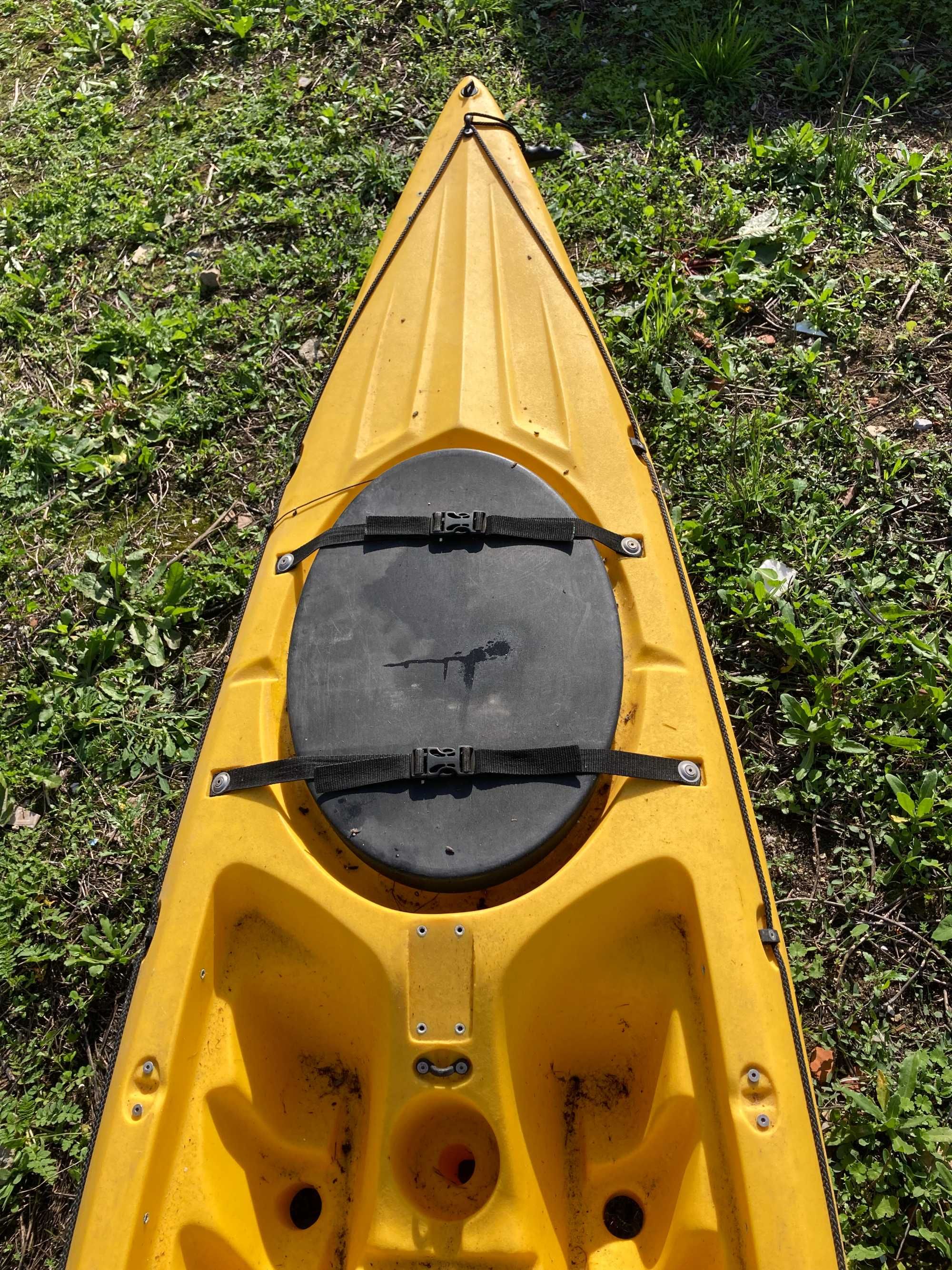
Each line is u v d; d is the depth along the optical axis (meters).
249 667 2.12
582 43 4.61
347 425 2.53
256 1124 1.76
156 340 3.89
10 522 3.58
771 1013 1.71
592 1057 1.80
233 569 3.27
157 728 3.00
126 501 3.57
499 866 1.70
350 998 1.75
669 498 3.17
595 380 2.53
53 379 3.96
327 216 4.19
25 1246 2.30
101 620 3.28
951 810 2.51
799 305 3.54
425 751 1.78
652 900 1.78
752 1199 1.55
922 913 2.45
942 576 2.92
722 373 3.38
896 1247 2.03
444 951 1.65
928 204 3.81
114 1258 1.58
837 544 3.03
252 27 5.09
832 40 4.39
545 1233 1.56
